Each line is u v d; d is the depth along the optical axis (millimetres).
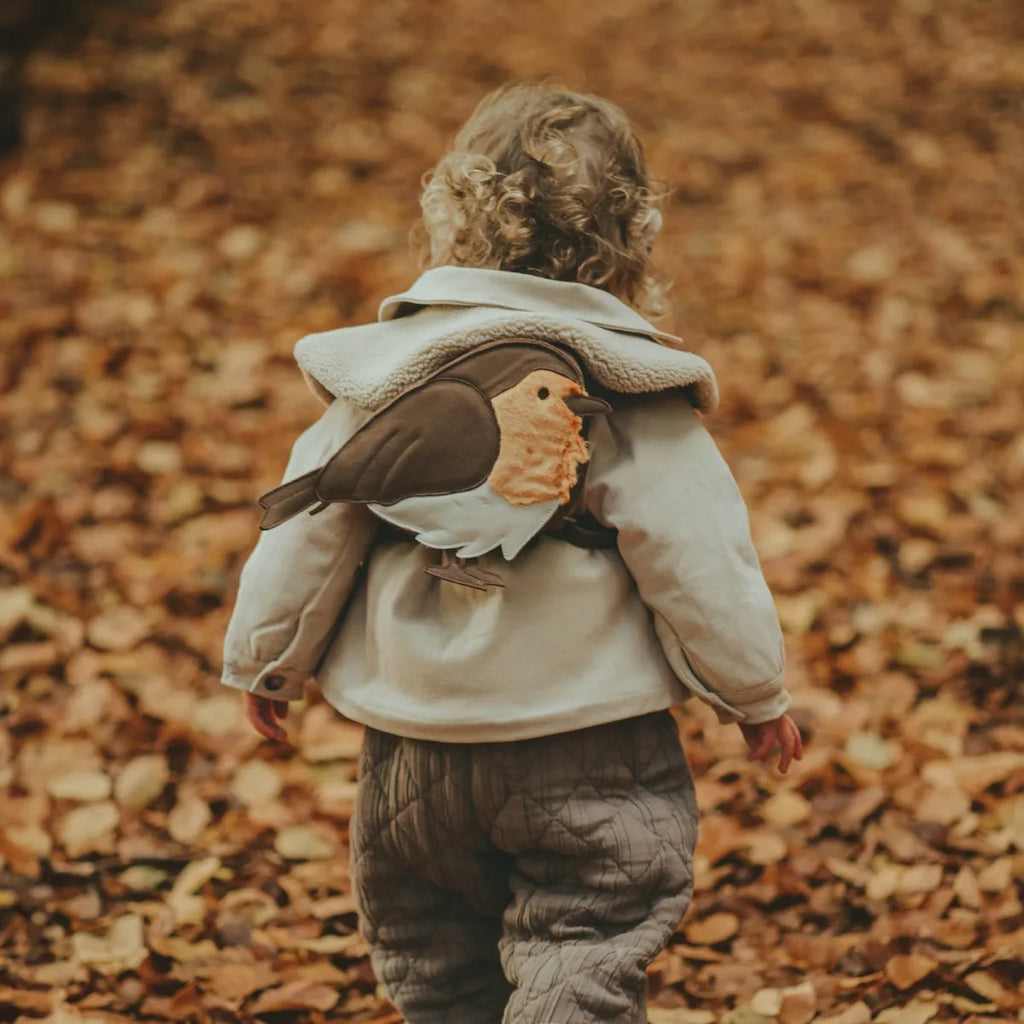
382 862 2031
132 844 2988
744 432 4824
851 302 5793
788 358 5352
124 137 6691
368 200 6434
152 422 4707
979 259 6094
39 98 6840
